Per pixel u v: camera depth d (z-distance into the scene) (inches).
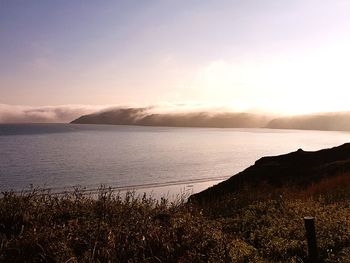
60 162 5118.1
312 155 1635.1
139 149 7815.0
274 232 455.2
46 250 272.1
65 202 381.7
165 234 311.7
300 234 427.8
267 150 7509.8
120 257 274.8
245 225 510.3
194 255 293.3
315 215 517.3
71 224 318.3
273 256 381.4
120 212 368.2
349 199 645.3
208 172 4047.7
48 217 344.8
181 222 343.3
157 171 4143.7
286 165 1513.3
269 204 638.5
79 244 287.9
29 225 324.8
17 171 4146.2
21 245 279.7
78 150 7436.0
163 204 417.7
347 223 459.5
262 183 1248.2
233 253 331.6
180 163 5049.2
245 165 4776.1
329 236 419.2
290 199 674.8
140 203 410.3
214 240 325.1
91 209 373.1
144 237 297.3
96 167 4537.4
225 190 1327.5
